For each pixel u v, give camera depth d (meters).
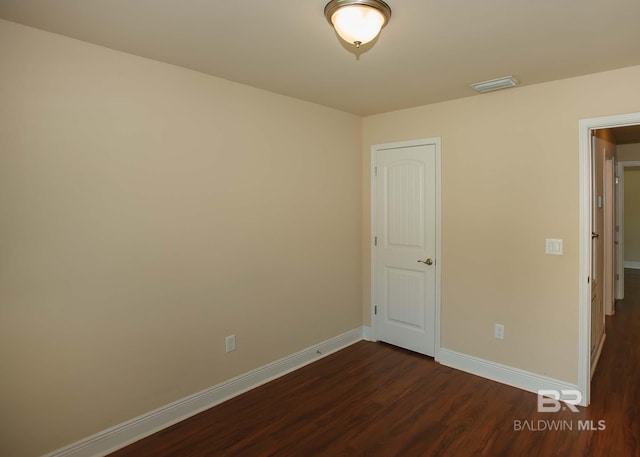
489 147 3.10
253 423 2.56
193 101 2.60
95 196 2.19
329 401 2.83
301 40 2.08
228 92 2.79
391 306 3.88
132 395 2.38
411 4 1.66
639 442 2.29
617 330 4.23
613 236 4.91
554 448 2.25
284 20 1.84
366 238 4.03
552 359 2.84
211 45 2.15
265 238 3.09
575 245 2.72
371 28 1.66
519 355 3.00
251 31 1.97
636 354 3.56
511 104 2.97
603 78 2.57
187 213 2.60
